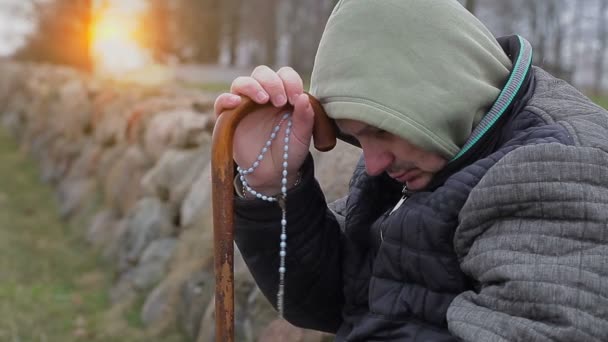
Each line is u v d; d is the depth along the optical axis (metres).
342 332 1.45
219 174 1.29
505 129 1.23
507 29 13.84
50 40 22.08
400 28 1.20
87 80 8.84
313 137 1.34
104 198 5.73
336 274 1.50
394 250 1.25
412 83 1.18
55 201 6.93
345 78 1.23
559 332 0.98
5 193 7.43
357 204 1.44
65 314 4.19
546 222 1.05
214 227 1.31
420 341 1.20
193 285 3.45
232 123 1.29
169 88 6.78
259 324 2.61
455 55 1.20
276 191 1.39
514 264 1.04
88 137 7.05
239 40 26.89
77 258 5.15
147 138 5.07
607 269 1.00
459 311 1.10
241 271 2.78
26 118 10.98
